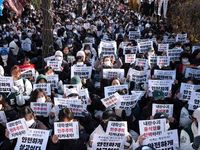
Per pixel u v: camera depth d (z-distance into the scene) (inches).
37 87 194.1
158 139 129.3
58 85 233.1
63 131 132.1
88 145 150.5
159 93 169.2
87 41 390.9
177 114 191.8
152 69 263.9
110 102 170.4
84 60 293.7
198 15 514.0
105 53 340.8
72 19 789.2
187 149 132.3
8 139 135.2
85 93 191.9
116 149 132.8
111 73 238.7
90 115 176.6
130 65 287.7
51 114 163.5
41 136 130.5
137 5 995.9
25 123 128.6
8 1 442.3
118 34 503.8
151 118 153.3
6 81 193.9
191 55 294.5
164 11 634.8
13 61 301.9
